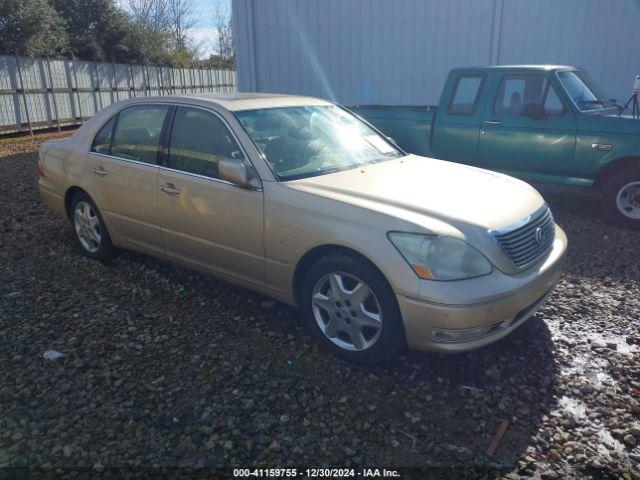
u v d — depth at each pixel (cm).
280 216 364
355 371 345
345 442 283
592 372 346
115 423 296
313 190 361
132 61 2388
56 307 430
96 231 522
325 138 440
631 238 615
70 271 504
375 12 1140
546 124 677
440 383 335
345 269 339
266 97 462
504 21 1055
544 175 698
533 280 334
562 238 399
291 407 310
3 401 313
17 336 383
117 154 480
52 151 547
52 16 1833
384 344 331
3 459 270
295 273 369
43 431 289
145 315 416
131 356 359
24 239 597
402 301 316
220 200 396
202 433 289
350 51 1182
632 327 402
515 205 361
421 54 1127
